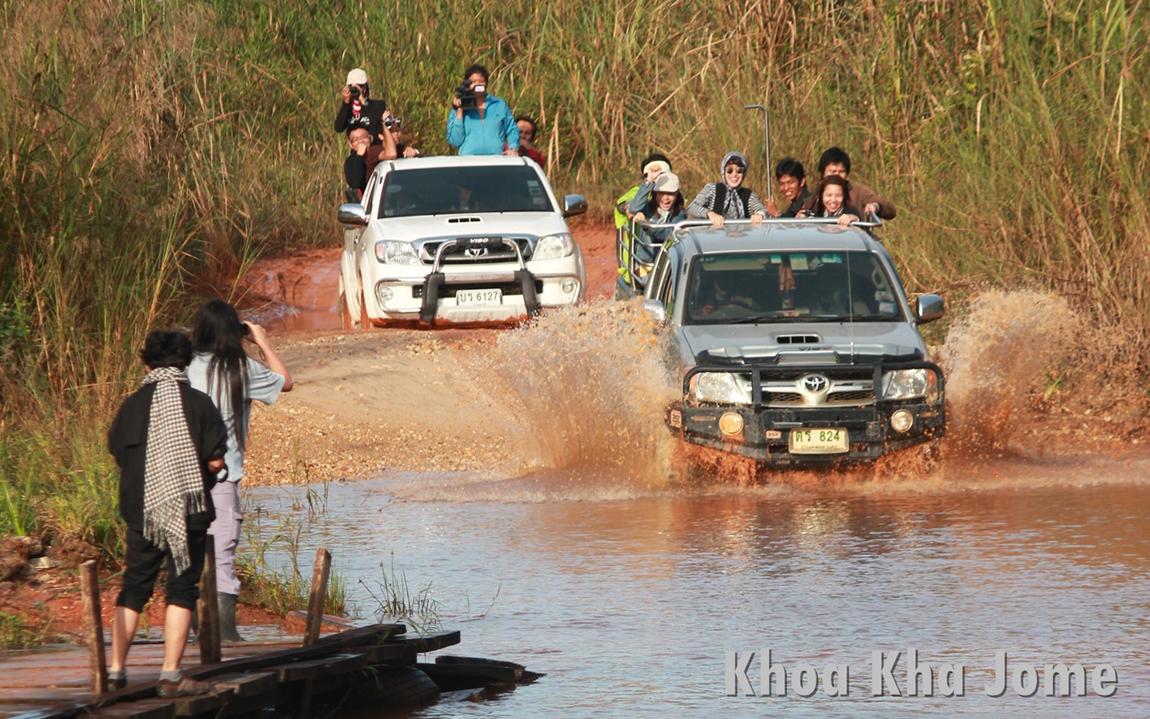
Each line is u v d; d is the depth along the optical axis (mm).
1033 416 45094
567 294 56156
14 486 32062
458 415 46094
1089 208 50438
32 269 43500
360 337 52500
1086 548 29578
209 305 24500
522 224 56656
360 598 27297
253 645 23500
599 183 80562
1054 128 51562
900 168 60625
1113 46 54062
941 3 63188
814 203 48125
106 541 29750
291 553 30688
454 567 29453
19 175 44438
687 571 28531
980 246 52375
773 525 32750
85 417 36594
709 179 68500
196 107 74438
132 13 58281
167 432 20344
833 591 26656
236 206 72500
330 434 43844
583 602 26422
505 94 82562
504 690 21672
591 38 82375
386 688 21703
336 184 79688
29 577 28453
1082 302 48344
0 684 21141
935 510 34031
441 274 55094
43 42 47750
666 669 22266
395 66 83125
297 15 85750
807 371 37438
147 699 19344
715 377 37688
